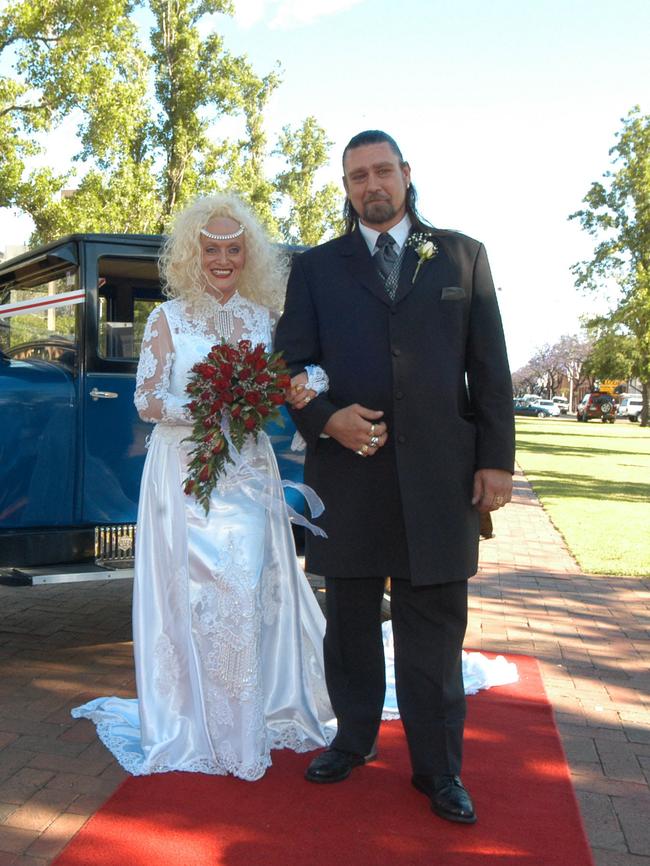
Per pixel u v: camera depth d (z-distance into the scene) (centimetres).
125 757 288
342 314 260
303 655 314
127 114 1395
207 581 278
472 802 260
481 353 258
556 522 898
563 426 3834
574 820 254
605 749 313
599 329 3853
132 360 393
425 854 233
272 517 305
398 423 252
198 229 289
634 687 385
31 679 375
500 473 254
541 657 427
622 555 707
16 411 375
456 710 259
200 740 285
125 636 446
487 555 713
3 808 257
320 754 283
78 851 230
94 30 1295
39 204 1317
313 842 237
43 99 1302
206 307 296
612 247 3384
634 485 1320
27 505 380
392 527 259
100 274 393
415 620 259
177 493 290
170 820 247
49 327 407
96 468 388
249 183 1927
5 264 445
